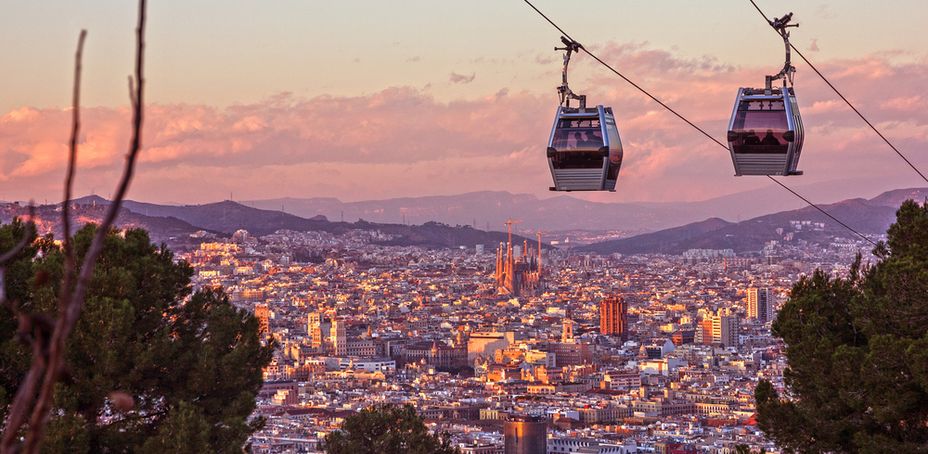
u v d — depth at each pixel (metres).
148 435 149.00
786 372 152.25
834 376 142.25
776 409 148.62
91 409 147.38
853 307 146.00
